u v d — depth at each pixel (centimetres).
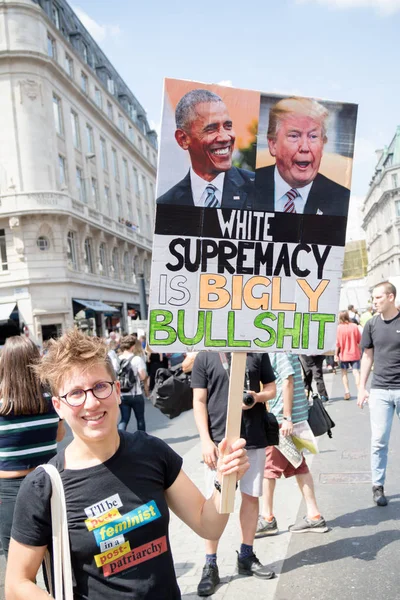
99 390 192
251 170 249
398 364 505
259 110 249
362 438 761
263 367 386
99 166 3909
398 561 388
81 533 184
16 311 2988
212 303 246
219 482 205
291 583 371
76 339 200
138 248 4703
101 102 4112
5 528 319
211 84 243
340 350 1159
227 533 472
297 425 461
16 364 321
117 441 197
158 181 238
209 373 382
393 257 7294
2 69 2958
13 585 181
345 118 259
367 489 549
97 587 183
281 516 495
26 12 3005
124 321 4141
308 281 257
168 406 525
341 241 259
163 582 189
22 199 2942
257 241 250
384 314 514
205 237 245
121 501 189
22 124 2962
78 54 3644
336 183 259
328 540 434
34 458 323
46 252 3030
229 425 212
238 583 377
